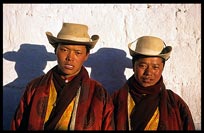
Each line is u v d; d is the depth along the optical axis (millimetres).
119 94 2127
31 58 2604
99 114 1998
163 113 2023
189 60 2574
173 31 2574
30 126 1987
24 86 2604
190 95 2578
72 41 1938
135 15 2578
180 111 2113
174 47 2574
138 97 2074
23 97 2096
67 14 2596
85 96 2018
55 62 2598
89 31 2592
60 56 1981
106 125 2008
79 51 1979
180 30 2570
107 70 2582
